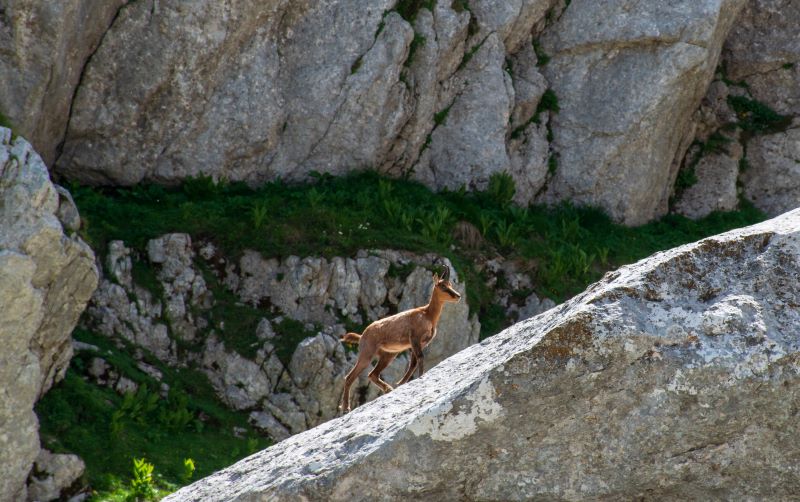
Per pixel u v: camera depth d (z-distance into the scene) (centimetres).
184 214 5953
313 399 5281
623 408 1531
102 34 6206
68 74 5981
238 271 5784
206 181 6494
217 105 6606
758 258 1570
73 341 4981
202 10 6334
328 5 6881
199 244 5828
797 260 1553
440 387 1733
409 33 7012
